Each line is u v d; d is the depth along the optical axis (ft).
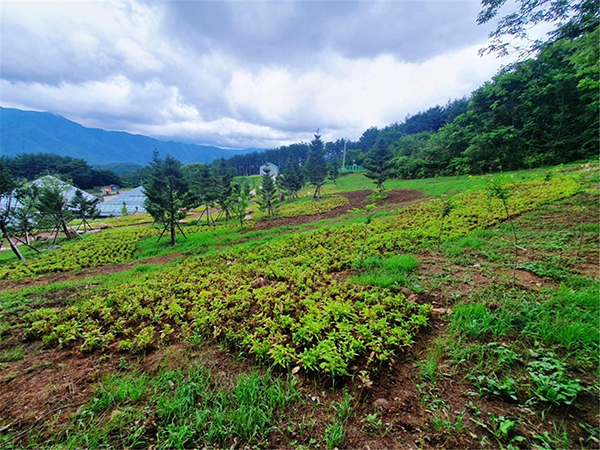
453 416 6.36
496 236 19.99
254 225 51.93
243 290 15.33
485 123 78.07
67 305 16.07
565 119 64.13
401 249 20.49
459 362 8.00
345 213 53.93
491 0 19.56
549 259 14.53
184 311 13.51
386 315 11.02
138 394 7.65
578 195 26.35
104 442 6.31
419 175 96.73
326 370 7.78
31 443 6.39
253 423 6.61
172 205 39.29
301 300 13.26
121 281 20.65
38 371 9.43
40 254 38.86
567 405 6.23
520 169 67.51
